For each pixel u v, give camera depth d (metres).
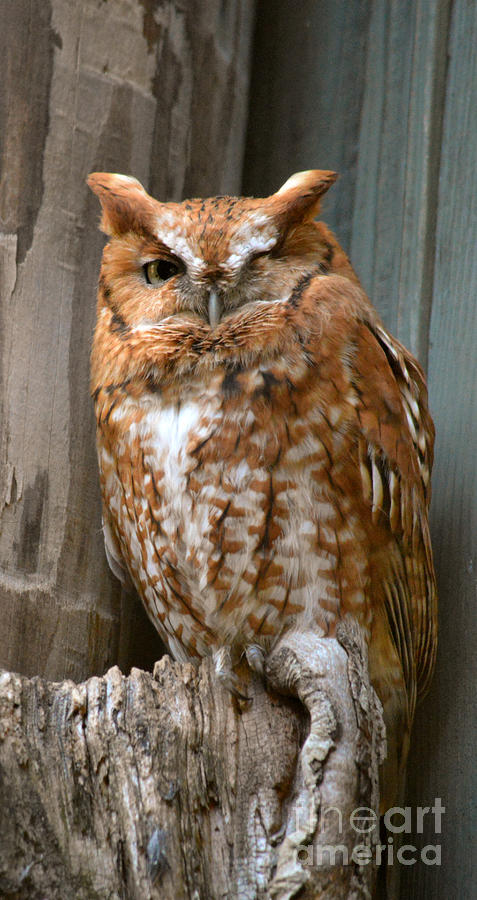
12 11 5.62
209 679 4.47
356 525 4.98
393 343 5.55
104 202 5.40
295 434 4.91
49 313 5.52
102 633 5.47
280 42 7.05
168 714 4.24
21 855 3.64
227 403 4.96
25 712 3.91
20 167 5.53
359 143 6.66
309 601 4.92
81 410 5.56
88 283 5.69
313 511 4.90
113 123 5.93
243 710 4.48
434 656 5.36
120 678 4.16
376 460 5.01
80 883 3.72
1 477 5.22
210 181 6.49
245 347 5.02
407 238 6.28
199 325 5.11
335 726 4.39
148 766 4.02
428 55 6.46
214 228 5.16
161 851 3.87
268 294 5.19
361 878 4.21
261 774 4.38
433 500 5.80
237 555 4.93
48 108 5.67
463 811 5.27
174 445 5.02
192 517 4.98
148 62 6.14
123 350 5.25
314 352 5.02
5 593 5.11
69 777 3.87
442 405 5.91
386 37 6.72
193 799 4.13
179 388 5.08
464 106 6.29
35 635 5.19
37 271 5.50
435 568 5.70
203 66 6.51
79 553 5.44
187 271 5.16
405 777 5.47
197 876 3.99
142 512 5.20
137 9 6.10
